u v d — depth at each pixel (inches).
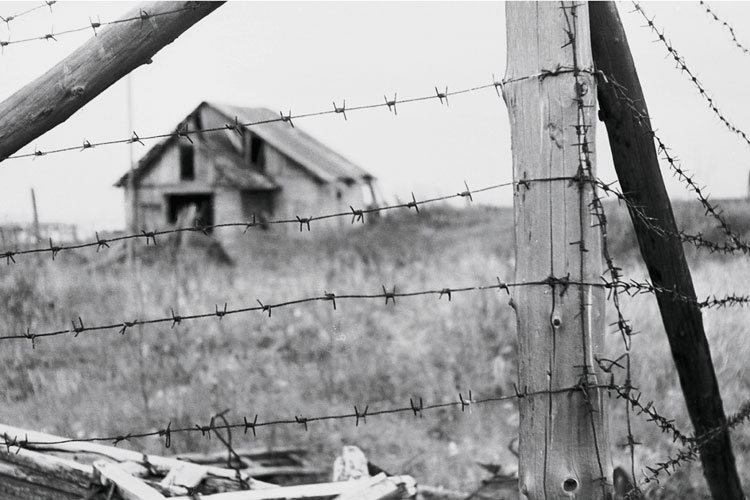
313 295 515.2
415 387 332.5
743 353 289.4
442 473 255.9
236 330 410.6
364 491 144.1
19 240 485.1
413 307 424.5
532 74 105.0
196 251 735.1
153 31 110.9
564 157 104.2
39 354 380.8
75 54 111.3
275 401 322.7
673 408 272.5
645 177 139.3
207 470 169.5
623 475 180.5
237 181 1221.7
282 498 145.6
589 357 104.2
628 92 134.4
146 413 307.1
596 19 133.1
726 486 160.6
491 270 497.4
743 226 421.4
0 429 174.7
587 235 104.3
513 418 298.5
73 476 152.4
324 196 1270.9
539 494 105.4
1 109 111.3
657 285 147.2
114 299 472.1
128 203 846.5
